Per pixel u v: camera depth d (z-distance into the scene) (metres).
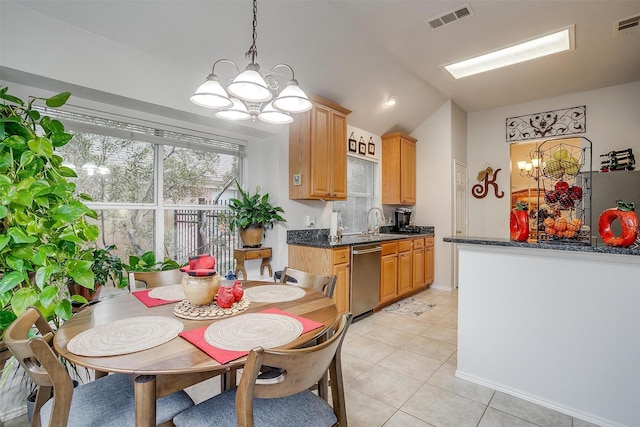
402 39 3.04
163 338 1.10
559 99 4.49
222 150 3.14
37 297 1.50
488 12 2.66
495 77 3.91
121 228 2.51
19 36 1.79
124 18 2.05
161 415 1.16
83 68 2.03
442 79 3.95
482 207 5.08
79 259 1.79
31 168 1.59
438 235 4.85
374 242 3.62
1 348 1.47
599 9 2.60
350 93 3.62
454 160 4.80
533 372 1.96
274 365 0.88
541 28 2.87
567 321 1.85
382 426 1.73
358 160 4.59
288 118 1.93
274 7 2.36
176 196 2.84
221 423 1.07
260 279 3.31
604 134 4.17
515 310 2.03
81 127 2.26
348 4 2.54
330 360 1.03
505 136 4.91
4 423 1.76
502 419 1.79
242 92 1.60
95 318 1.31
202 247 3.02
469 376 2.20
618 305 1.71
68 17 1.93
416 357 2.55
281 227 3.37
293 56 2.82
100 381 1.33
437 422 1.76
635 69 3.66
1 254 1.51
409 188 4.90
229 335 1.13
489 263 2.12
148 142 2.65
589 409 1.78
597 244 1.87
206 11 2.20
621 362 1.70
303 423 1.08
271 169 3.37
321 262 3.17
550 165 2.14
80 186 2.30
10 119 1.54
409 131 5.05
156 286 1.98
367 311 3.56
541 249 1.89
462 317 2.23
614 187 3.64
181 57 2.44
